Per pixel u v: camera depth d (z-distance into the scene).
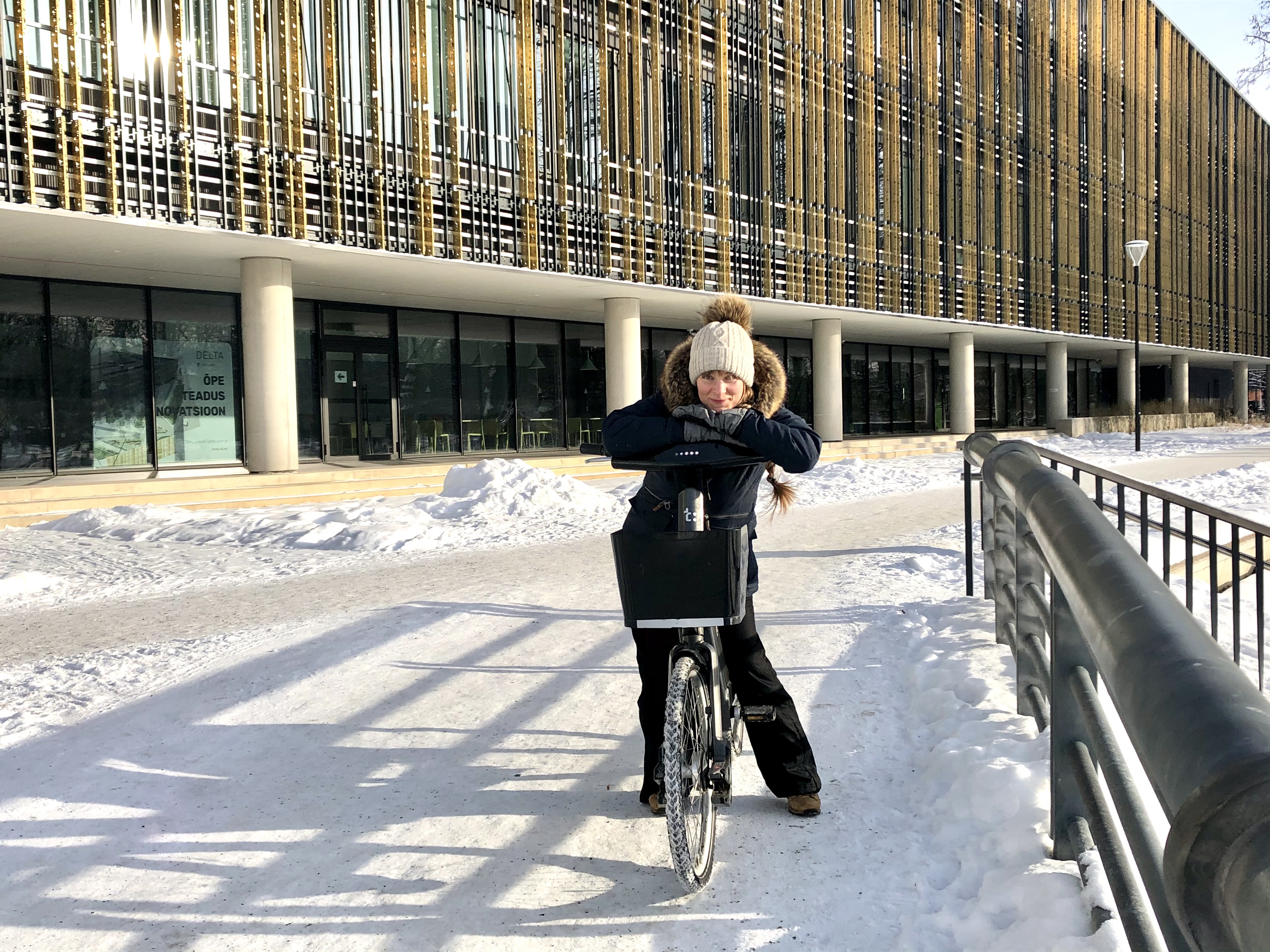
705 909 2.60
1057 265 35.00
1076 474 5.10
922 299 28.55
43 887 2.82
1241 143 50.72
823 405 26.20
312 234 15.33
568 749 3.93
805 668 5.03
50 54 12.77
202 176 14.19
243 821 3.28
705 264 21.92
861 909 2.58
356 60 15.88
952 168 29.33
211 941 2.50
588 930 2.51
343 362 20.66
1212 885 0.68
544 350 24.36
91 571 9.09
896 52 27.12
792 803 3.20
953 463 22.92
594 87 19.64
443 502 12.77
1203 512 4.21
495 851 2.99
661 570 2.62
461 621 6.33
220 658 5.55
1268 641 6.27
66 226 13.23
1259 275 53.22
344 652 5.59
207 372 18.45
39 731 4.30
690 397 2.89
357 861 2.95
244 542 10.78
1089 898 2.30
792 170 24.16
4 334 16.20
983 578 6.88
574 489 13.51
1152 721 0.83
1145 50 40.84
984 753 3.40
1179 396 46.16
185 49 13.84
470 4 17.47
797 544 9.77
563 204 18.88
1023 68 32.84
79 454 16.94
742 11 22.88
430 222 16.78
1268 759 0.65
